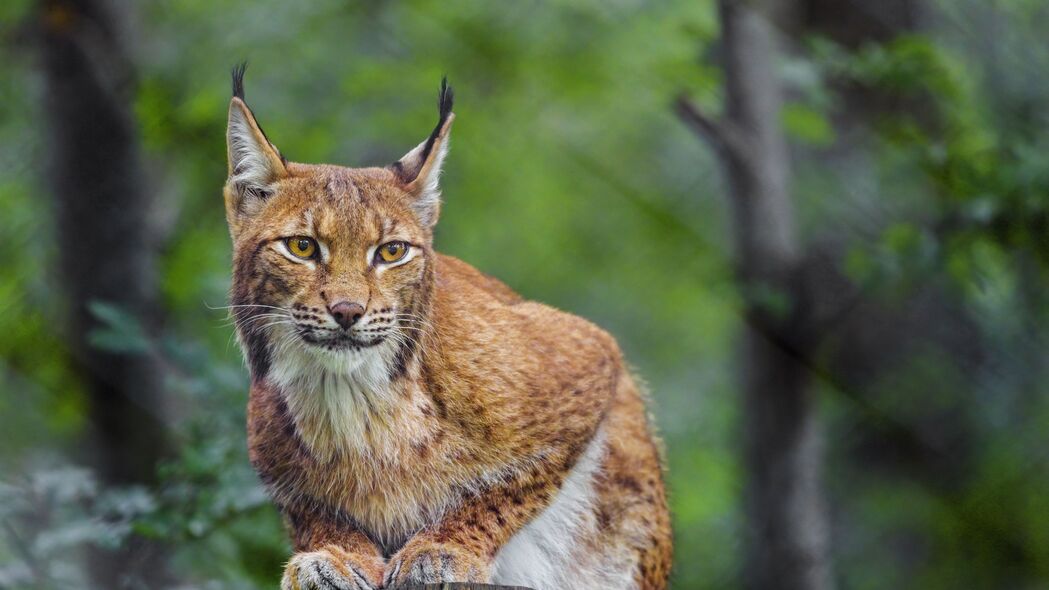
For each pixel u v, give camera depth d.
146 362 11.85
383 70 14.52
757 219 12.88
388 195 7.25
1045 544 14.37
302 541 7.46
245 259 7.19
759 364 13.16
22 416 12.91
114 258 12.29
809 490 13.15
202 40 14.67
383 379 7.16
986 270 12.88
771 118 12.98
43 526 9.79
